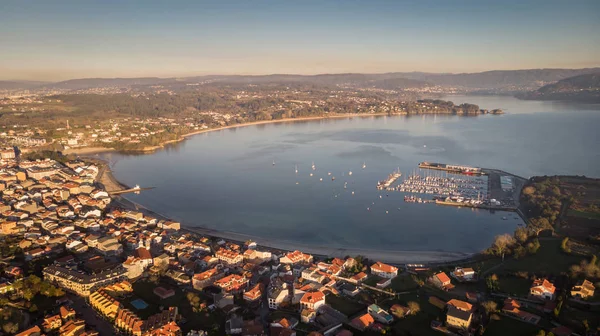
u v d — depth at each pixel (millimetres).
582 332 195250
